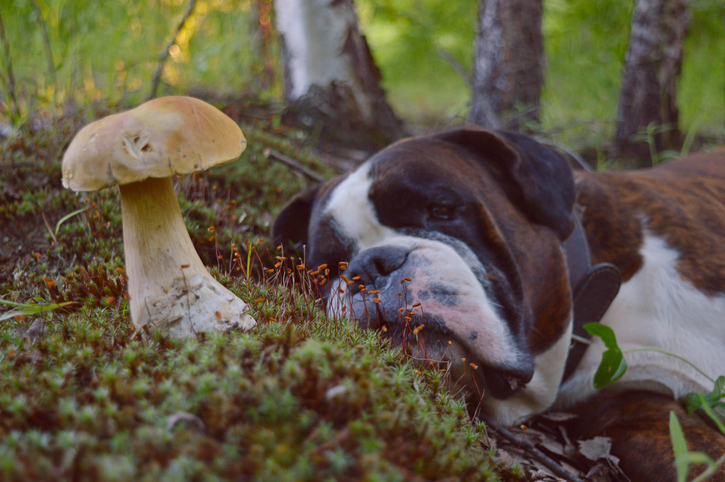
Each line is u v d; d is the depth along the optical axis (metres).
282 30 1.63
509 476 0.67
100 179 0.59
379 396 0.60
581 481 0.72
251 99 1.43
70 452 0.53
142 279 0.64
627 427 0.80
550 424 0.83
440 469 0.58
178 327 0.64
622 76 1.82
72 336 0.66
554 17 2.62
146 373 0.61
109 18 1.17
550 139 1.80
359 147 1.56
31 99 1.04
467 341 0.73
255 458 0.53
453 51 3.36
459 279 0.74
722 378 0.74
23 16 1.08
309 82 1.59
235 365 0.60
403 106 3.27
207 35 1.55
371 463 0.55
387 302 0.73
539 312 0.81
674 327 0.83
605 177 0.94
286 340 0.63
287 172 1.12
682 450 0.58
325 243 0.82
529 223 0.83
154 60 1.17
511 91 1.84
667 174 0.99
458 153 0.84
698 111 2.04
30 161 0.95
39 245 0.85
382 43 3.73
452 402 0.67
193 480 0.51
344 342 0.67
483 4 1.88
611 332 0.71
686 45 2.39
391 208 0.79
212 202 1.00
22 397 0.58
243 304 0.67
